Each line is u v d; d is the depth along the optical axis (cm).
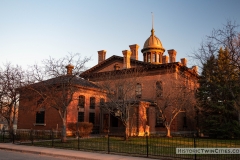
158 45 4656
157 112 3209
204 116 2964
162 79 3312
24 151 1653
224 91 1352
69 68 2209
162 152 1492
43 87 2223
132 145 1855
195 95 2806
